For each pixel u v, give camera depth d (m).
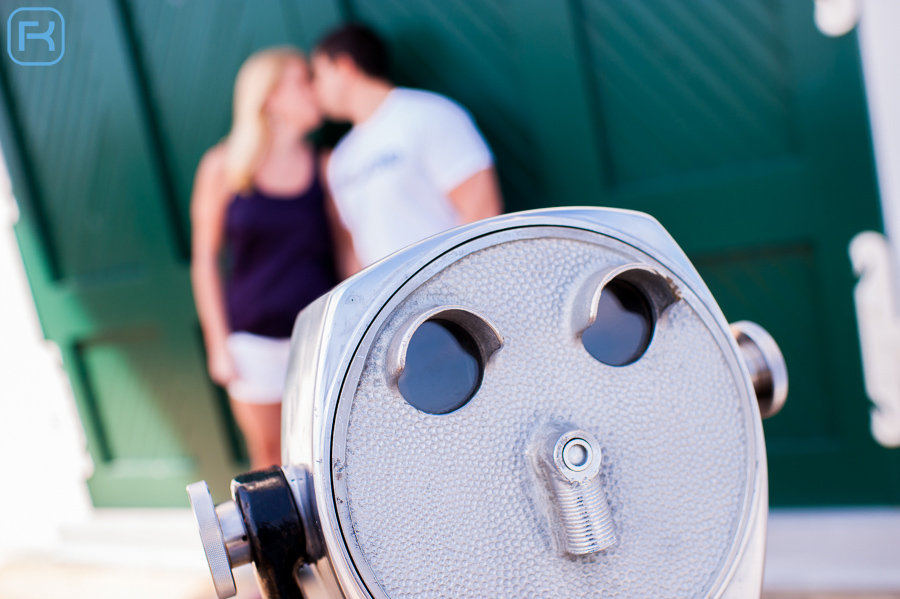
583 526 0.40
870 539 1.68
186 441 2.57
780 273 1.78
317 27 2.04
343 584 0.39
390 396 0.41
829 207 1.69
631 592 0.43
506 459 0.42
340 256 2.06
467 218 1.70
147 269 2.46
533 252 0.46
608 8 1.79
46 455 2.78
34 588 2.48
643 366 0.46
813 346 1.78
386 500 0.40
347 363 0.41
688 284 0.49
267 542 0.42
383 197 1.73
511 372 0.43
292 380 0.47
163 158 2.36
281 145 1.94
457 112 1.71
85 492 2.76
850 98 1.64
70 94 2.42
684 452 0.46
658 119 1.80
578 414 0.44
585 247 0.47
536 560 0.41
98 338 2.62
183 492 2.59
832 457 1.78
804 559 1.70
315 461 0.40
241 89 1.94
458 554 0.40
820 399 1.79
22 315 2.71
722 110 1.75
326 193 2.00
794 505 1.83
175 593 2.26
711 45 1.73
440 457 0.41
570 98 1.82
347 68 1.78
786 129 1.72
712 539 0.45
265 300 1.94
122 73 2.30
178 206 2.39
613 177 1.85
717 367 0.48
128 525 2.63
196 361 2.46
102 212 2.50
